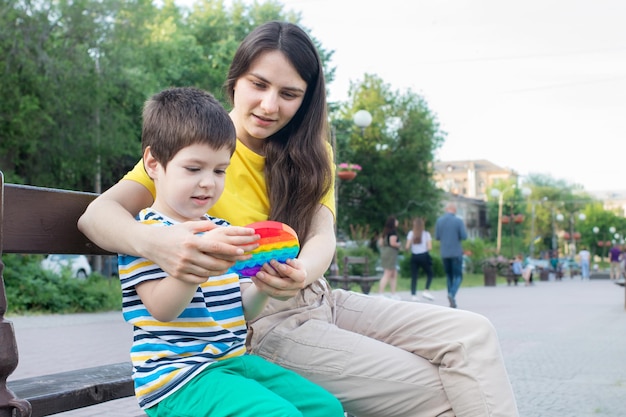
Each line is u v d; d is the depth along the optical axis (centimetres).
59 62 1772
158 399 181
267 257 185
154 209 199
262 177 241
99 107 1895
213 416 173
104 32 1900
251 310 209
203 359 186
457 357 212
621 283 1399
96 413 438
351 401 219
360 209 4031
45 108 1752
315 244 229
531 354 671
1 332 166
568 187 9856
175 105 191
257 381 195
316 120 243
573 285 2988
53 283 1196
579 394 471
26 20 1705
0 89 1636
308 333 225
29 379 220
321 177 239
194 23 3569
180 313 180
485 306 1397
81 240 219
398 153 3981
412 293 1460
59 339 779
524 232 8450
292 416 169
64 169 1934
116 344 734
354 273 2041
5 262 1191
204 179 189
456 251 1326
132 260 187
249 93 228
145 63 2238
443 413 215
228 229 167
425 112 4047
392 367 215
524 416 404
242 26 3562
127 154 2136
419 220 1451
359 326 241
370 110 3988
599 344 753
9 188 196
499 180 8719
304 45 230
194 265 167
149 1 2009
